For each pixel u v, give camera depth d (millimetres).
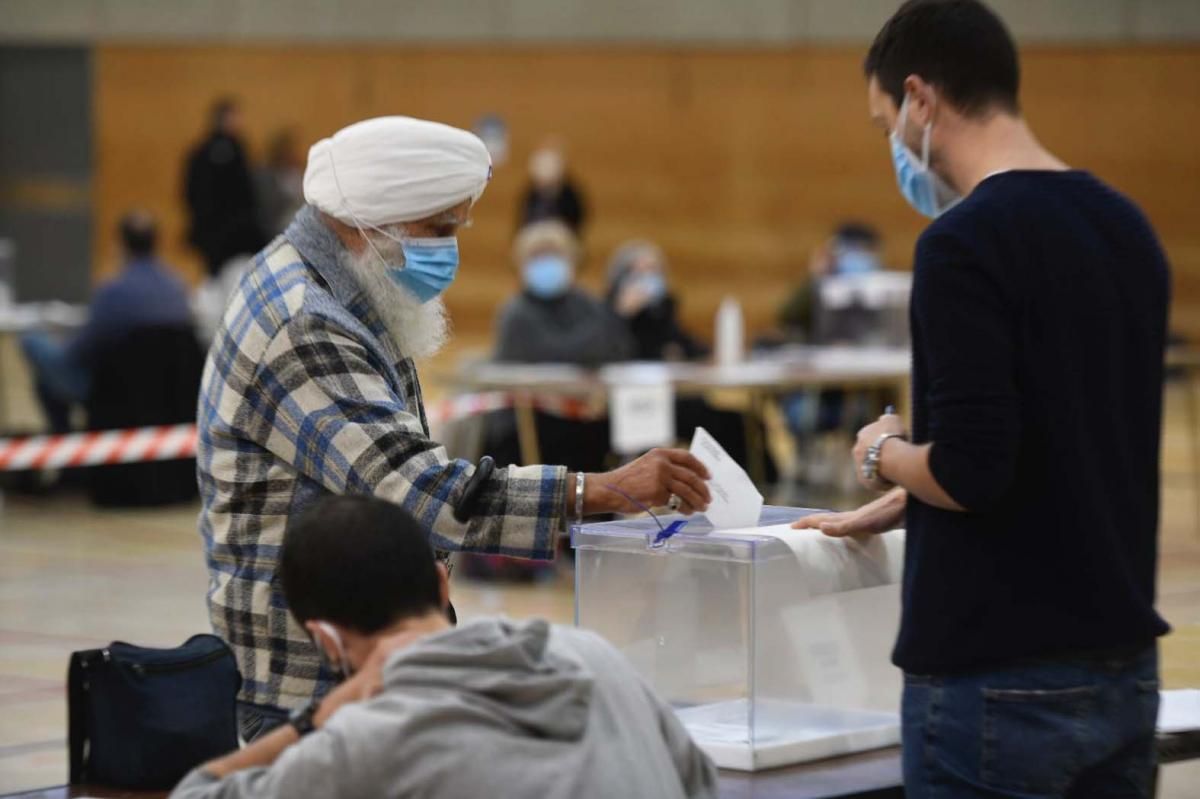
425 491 5645
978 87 4953
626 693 4512
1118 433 4797
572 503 5711
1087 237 4758
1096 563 4707
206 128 35844
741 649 5824
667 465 5754
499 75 35531
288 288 5871
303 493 5816
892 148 5477
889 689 6281
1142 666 4859
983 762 4746
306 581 4527
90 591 14352
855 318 19797
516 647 4301
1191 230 33688
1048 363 4668
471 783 4121
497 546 5715
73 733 6012
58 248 36406
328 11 35500
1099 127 33812
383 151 5898
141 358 18641
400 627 4508
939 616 4785
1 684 11039
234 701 5918
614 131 35500
